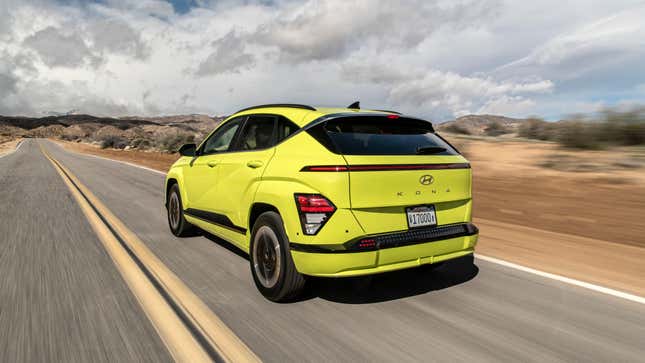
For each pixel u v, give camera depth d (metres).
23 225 6.61
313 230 3.24
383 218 3.34
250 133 4.39
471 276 4.38
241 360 2.64
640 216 6.88
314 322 3.23
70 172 17.11
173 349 2.76
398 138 3.68
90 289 3.82
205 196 4.99
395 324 3.22
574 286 4.09
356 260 3.20
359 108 4.38
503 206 8.23
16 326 3.08
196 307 3.46
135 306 3.44
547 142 15.08
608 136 12.07
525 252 5.29
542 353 2.81
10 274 4.24
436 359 2.70
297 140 3.61
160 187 12.07
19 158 29.70
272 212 3.66
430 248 3.53
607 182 9.18
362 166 3.23
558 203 8.05
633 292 3.96
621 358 2.76
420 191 3.50
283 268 3.47
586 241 5.76
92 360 2.62
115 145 54.91
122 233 6.12
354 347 2.84
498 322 3.28
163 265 4.58
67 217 7.31
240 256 5.00
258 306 3.53
